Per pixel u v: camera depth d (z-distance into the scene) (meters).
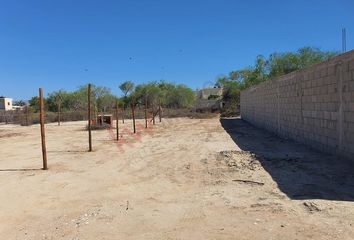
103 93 53.72
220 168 9.75
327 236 4.80
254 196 6.89
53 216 6.30
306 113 13.72
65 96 55.75
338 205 6.05
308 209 5.95
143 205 6.67
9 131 27.39
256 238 4.88
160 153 13.14
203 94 74.88
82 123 35.97
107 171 10.09
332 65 11.02
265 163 10.22
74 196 7.55
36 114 43.25
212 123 30.89
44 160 10.62
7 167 11.27
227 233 5.11
